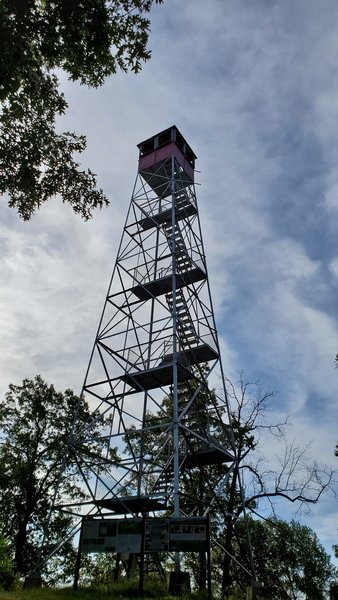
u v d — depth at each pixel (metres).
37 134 13.47
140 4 11.73
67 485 32.44
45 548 30.67
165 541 13.18
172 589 13.30
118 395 20.34
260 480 26.78
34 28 10.47
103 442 32.62
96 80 12.40
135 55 12.14
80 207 14.52
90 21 11.06
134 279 22.09
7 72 10.27
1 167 13.22
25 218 14.09
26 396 34.50
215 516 27.27
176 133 27.41
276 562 38.03
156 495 15.59
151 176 26.23
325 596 38.88
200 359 21.89
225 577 24.08
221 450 18.72
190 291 21.95
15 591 13.14
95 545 14.20
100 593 13.10
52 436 33.56
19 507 30.77
